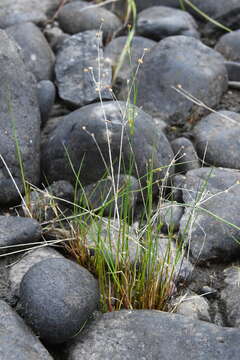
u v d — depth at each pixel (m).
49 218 1.15
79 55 1.48
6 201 1.19
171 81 1.41
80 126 1.19
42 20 1.64
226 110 1.43
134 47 1.56
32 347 0.91
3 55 1.26
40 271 0.96
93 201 1.17
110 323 0.97
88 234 1.09
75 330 0.95
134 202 1.16
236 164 1.28
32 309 0.94
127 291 1.01
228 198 1.17
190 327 0.95
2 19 1.62
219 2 1.68
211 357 0.91
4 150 1.18
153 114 1.39
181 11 1.70
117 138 1.17
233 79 1.52
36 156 1.22
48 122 1.38
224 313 1.03
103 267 1.04
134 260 1.06
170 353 0.93
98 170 1.18
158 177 1.20
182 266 1.08
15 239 1.07
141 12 1.71
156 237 1.03
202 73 1.42
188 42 1.48
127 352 0.93
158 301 1.02
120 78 1.49
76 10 1.67
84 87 1.43
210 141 1.31
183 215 1.16
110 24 1.65
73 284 0.96
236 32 1.61
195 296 1.04
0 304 0.96
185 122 1.39
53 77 1.49
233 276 1.08
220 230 1.12
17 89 1.25
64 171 1.21
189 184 1.21
